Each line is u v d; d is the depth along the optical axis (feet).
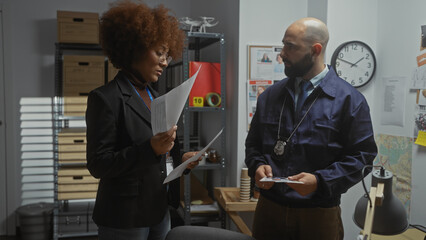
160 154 3.92
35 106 11.34
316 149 4.98
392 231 3.99
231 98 9.29
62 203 11.50
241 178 8.09
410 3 7.38
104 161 3.91
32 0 11.13
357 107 4.97
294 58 5.14
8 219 11.43
